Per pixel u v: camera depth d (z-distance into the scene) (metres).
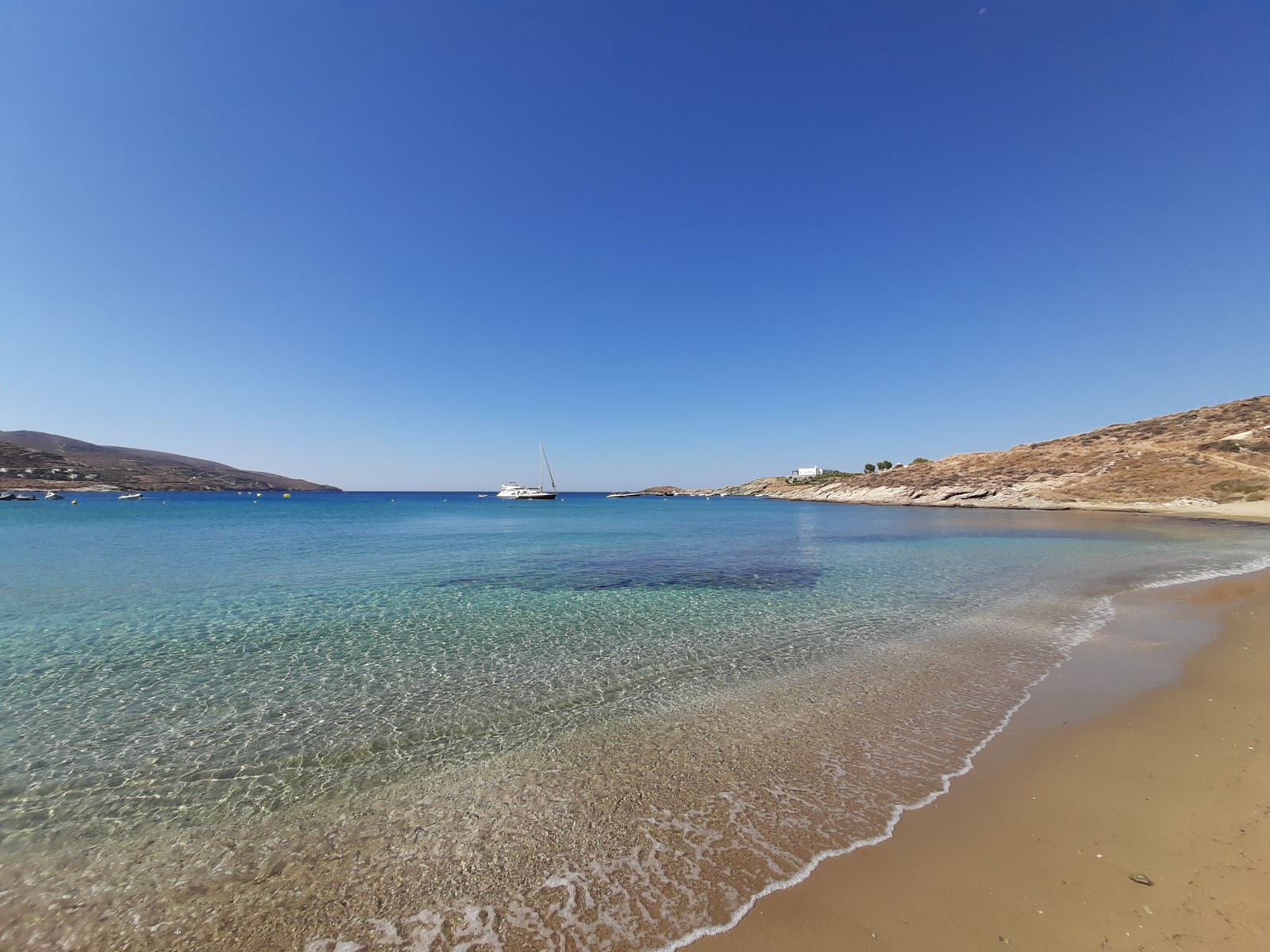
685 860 4.55
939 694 8.38
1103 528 40.94
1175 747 6.31
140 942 3.84
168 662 10.35
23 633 12.36
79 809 5.56
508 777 6.07
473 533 39.94
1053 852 4.47
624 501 142.25
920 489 87.75
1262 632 11.34
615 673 9.71
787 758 6.36
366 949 3.73
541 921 3.93
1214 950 3.38
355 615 14.11
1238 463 61.12
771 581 19.11
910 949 3.54
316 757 6.65
